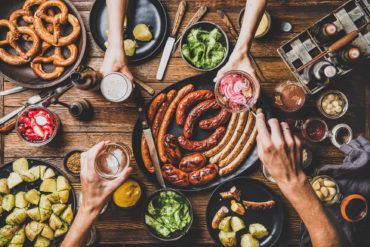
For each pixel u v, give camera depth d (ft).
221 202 7.39
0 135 7.51
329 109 7.27
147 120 7.16
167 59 7.52
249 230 7.22
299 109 7.41
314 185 6.77
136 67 7.57
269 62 7.59
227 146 7.04
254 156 7.30
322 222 5.04
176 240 6.91
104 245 7.60
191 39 7.25
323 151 7.52
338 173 6.98
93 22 7.52
